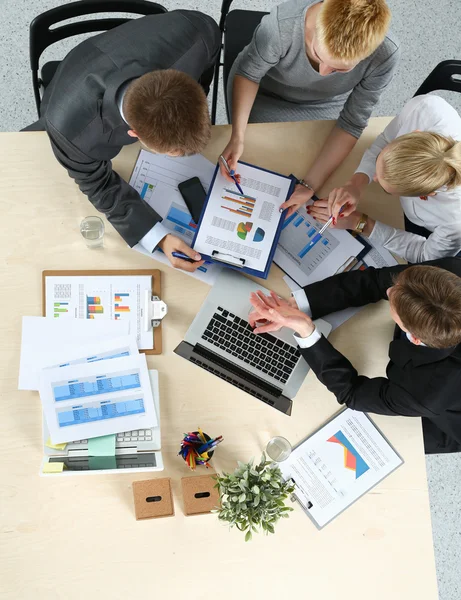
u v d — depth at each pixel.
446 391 1.39
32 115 2.41
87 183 1.48
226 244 1.58
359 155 1.72
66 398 1.47
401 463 1.53
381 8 1.23
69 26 1.69
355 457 1.53
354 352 1.59
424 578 1.48
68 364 1.50
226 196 1.61
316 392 1.56
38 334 1.51
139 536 1.44
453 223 1.52
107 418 1.47
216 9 2.52
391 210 1.70
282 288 1.62
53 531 1.42
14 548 1.41
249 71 1.61
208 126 1.21
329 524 1.48
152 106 1.14
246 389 1.54
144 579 1.42
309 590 1.45
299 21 1.44
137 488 1.42
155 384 1.51
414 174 1.34
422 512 1.51
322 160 1.66
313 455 1.52
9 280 1.54
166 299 1.58
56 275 1.55
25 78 2.43
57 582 1.40
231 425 1.52
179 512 1.46
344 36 1.24
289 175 1.67
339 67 1.33
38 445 1.47
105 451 1.46
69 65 1.35
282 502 1.36
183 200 1.64
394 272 1.55
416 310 1.27
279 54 1.55
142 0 1.65
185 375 1.53
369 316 1.62
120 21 1.72
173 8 2.49
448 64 1.67
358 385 1.50
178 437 1.50
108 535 1.43
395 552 1.48
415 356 1.43
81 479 1.45
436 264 1.48
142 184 1.62
